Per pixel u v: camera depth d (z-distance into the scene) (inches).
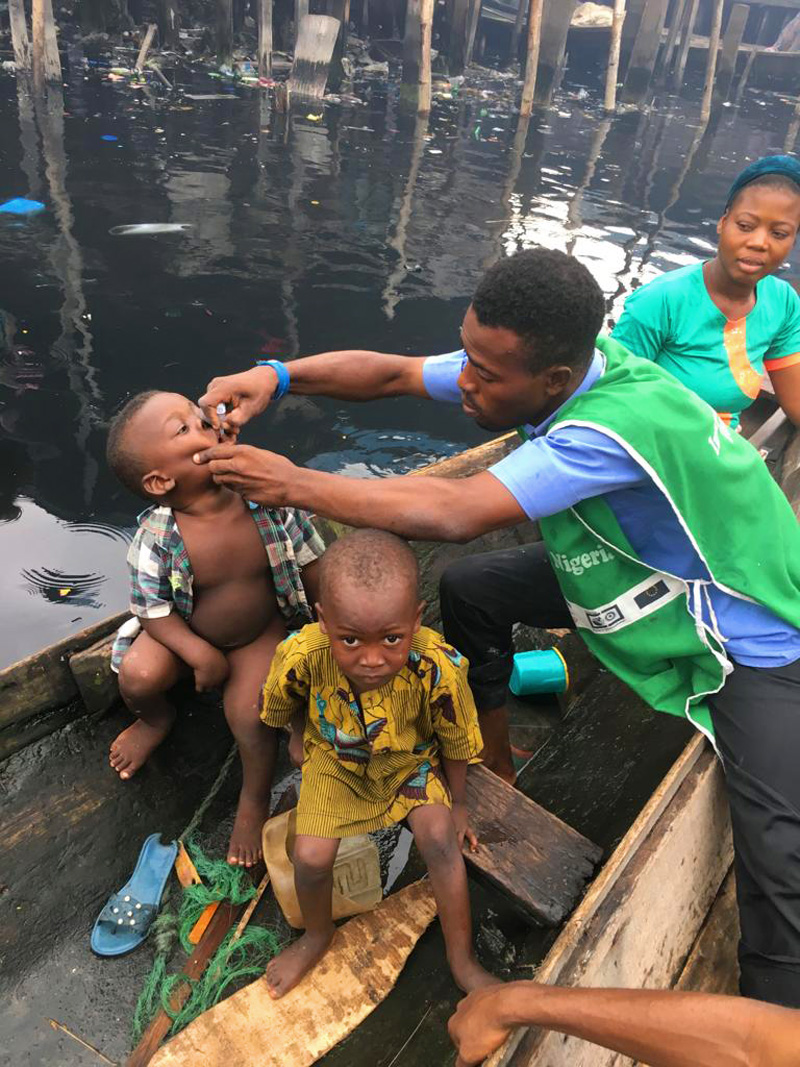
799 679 72.4
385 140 433.4
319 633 68.3
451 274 277.0
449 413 213.2
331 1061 69.2
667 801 75.4
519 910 75.6
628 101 648.4
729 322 107.3
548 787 95.3
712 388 110.7
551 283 59.4
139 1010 72.2
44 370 198.2
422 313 247.6
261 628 90.6
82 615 140.6
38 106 399.5
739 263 100.6
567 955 62.9
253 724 83.5
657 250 326.0
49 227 270.5
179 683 101.3
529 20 515.2
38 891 80.4
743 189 98.9
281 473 65.1
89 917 79.0
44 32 424.8
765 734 70.6
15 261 245.6
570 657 118.3
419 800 71.2
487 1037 55.4
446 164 405.1
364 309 245.6
